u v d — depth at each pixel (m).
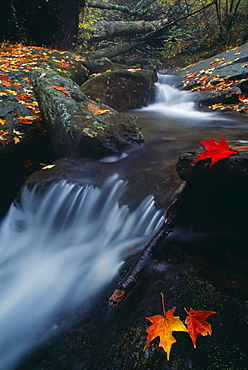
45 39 8.31
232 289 1.47
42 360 1.54
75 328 1.68
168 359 1.18
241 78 6.25
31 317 1.83
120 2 14.16
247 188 1.83
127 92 5.61
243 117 4.74
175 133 3.74
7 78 4.71
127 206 2.43
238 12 11.41
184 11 13.09
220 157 1.73
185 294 1.49
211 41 11.25
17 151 3.25
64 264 2.22
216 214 2.11
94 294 1.88
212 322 1.30
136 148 3.11
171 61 11.29
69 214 2.49
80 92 3.80
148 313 1.45
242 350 1.15
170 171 2.59
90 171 2.66
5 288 2.11
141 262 1.76
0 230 2.79
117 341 1.39
